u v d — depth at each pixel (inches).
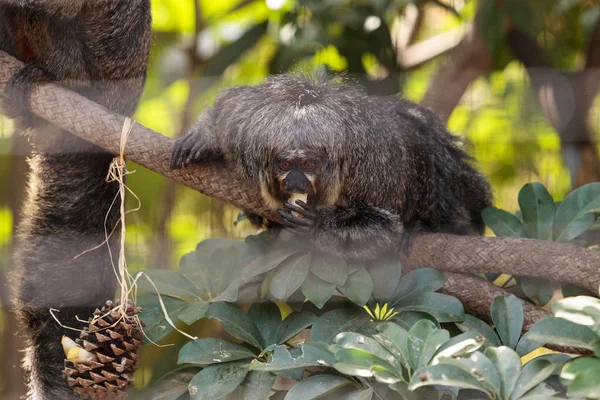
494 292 303.6
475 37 478.0
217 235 451.8
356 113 307.1
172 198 455.2
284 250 294.0
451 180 361.1
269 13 483.2
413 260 313.4
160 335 280.7
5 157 429.4
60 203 347.6
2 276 353.1
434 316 272.4
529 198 315.9
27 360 333.4
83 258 344.5
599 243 343.3
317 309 299.4
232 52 477.4
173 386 279.4
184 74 510.6
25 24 319.0
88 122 293.6
